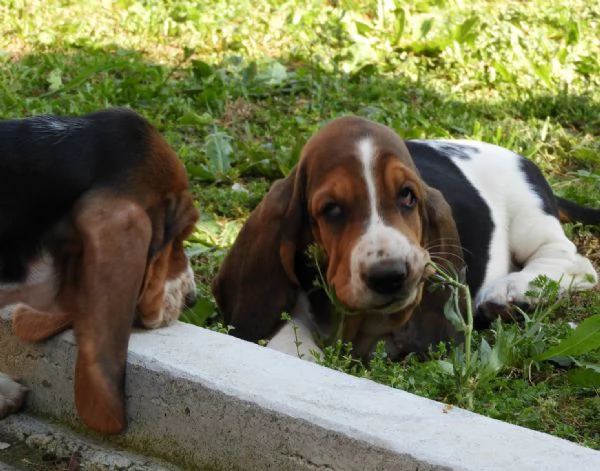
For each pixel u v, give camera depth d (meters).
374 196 1.37
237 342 1.29
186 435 1.24
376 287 1.33
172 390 1.25
